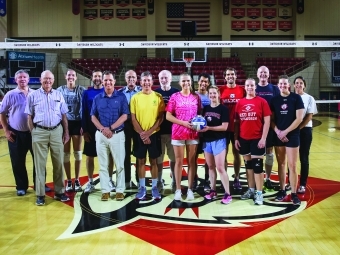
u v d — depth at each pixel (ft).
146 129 14.32
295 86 14.88
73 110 15.75
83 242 10.44
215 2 56.29
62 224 11.94
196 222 12.06
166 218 12.46
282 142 14.07
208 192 15.56
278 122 13.92
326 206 13.65
